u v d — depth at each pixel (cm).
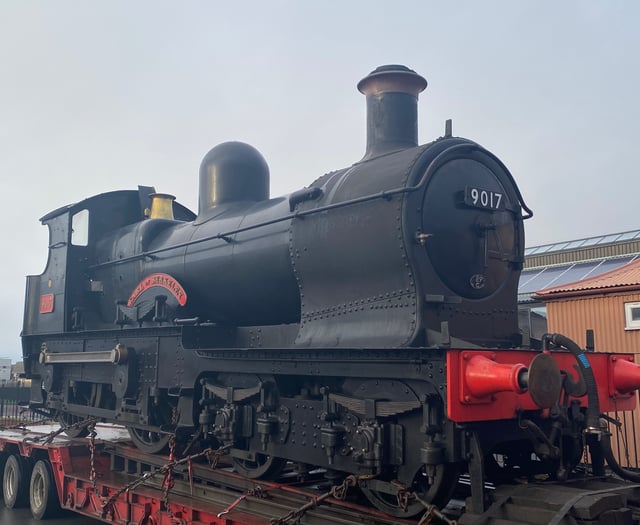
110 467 951
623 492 498
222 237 790
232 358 702
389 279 570
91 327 1079
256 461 686
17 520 962
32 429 1264
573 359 569
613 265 1998
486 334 602
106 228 1146
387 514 542
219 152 913
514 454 648
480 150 628
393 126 680
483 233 605
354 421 567
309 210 648
